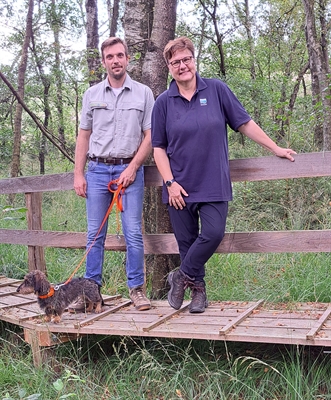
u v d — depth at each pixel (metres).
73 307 4.84
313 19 11.56
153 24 5.93
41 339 4.46
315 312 4.30
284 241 4.49
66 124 21.44
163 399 3.80
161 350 4.46
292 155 4.33
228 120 4.27
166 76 5.99
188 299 5.35
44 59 17.14
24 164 18.11
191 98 4.18
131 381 4.10
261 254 6.06
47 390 4.07
